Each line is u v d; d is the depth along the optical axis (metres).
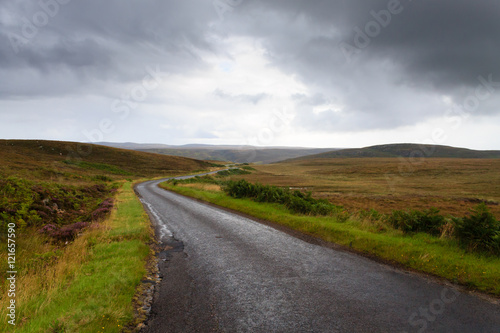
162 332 3.73
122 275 5.46
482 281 4.94
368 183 49.59
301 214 12.62
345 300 4.54
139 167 80.69
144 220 11.99
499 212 19.08
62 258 6.40
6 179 13.20
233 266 6.43
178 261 7.00
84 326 3.55
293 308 4.33
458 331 3.60
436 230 8.14
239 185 20.44
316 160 168.00
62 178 30.72
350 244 7.79
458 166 74.56
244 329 3.76
